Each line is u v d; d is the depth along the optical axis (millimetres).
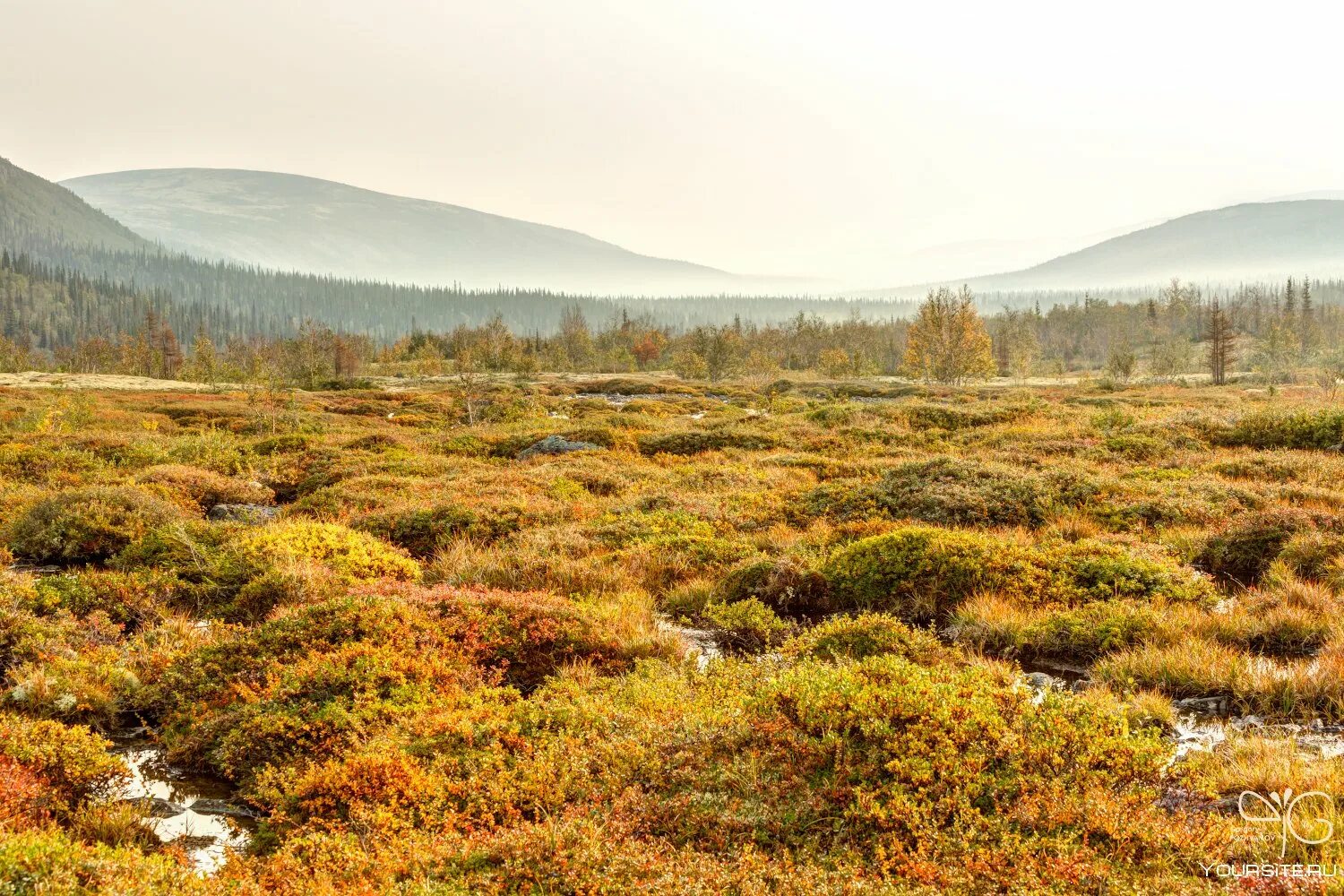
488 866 5137
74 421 35938
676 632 10852
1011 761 5996
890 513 16500
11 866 4414
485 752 6910
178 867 5152
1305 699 7859
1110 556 12359
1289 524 13109
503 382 93750
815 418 35594
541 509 17516
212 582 12141
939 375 88688
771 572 12484
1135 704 7910
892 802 5453
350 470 23312
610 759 6594
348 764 6488
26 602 10445
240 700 8180
